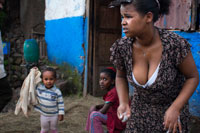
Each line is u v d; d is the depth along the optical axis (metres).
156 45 1.40
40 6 7.73
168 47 1.36
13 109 4.63
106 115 2.56
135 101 1.68
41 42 7.43
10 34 8.14
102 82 2.71
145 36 1.38
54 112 2.92
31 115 4.29
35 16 7.70
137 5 1.29
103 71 2.72
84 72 5.68
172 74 1.41
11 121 4.00
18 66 7.22
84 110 4.66
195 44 3.49
